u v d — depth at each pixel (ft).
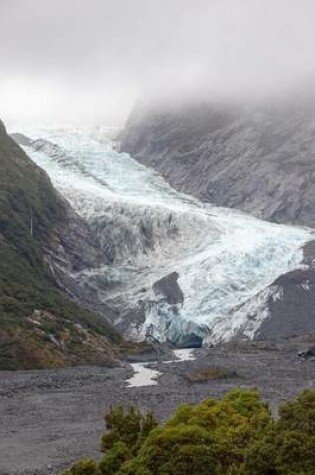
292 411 94.68
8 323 400.06
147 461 95.81
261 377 339.36
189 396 271.28
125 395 277.64
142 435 118.93
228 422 114.83
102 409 244.22
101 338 464.24
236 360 429.38
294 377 338.34
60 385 311.88
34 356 373.40
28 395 282.15
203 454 94.02
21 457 169.27
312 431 91.15
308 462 87.61
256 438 102.17
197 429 98.89
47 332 415.85
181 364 412.57
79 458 166.81
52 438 192.95
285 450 88.94
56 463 161.99
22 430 206.28
